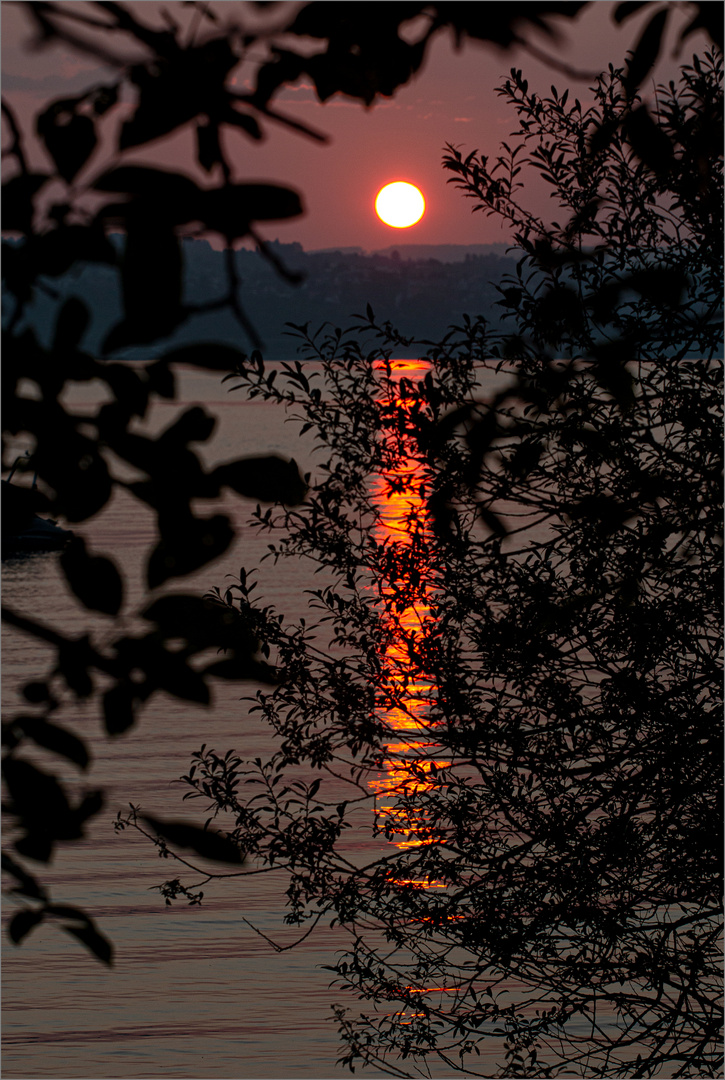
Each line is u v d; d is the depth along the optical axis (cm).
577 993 2441
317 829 2591
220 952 7906
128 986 7494
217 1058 6394
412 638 2486
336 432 2447
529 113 2391
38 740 480
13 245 414
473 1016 2545
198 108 412
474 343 2339
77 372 437
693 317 2289
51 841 499
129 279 397
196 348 434
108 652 462
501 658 2405
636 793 2417
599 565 2197
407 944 2577
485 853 2539
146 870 9331
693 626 2384
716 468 2262
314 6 432
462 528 2216
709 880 2391
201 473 455
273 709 2600
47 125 414
